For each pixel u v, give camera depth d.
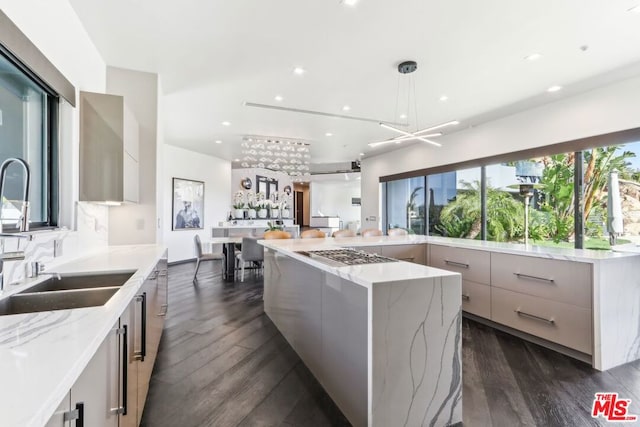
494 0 2.35
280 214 8.29
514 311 2.94
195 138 6.59
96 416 0.96
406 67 3.36
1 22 1.50
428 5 2.41
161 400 1.99
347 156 8.66
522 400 1.99
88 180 2.55
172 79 3.69
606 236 4.09
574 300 2.51
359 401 1.69
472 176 5.94
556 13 2.50
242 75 3.60
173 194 7.35
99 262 2.28
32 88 2.09
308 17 2.56
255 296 4.54
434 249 3.79
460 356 1.78
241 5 2.41
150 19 2.58
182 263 7.59
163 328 3.21
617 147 3.96
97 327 1.01
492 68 3.44
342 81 3.77
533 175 4.95
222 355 2.64
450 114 4.96
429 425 1.70
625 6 2.41
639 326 2.58
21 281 1.70
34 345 0.87
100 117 2.60
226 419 1.82
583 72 3.53
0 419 0.55
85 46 2.72
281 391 2.11
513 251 2.94
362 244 3.47
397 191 7.98
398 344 1.63
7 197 1.86
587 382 2.20
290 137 6.52
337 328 1.95
